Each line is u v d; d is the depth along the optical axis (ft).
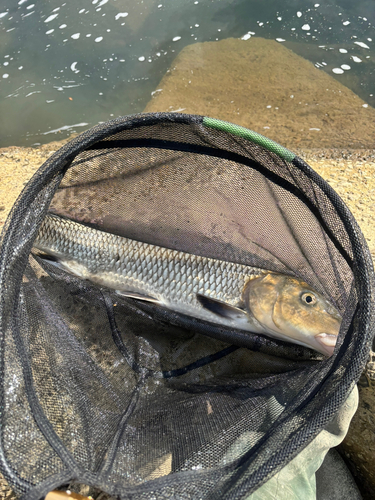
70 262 1.67
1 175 2.75
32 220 1.26
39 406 1.10
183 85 3.51
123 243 1.68
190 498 1.04
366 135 3.01
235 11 4.25
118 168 1.54
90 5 4.34
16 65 3.77
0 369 1.06
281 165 1.37
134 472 1.12
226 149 1.42
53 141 3.12
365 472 1.52
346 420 1.36
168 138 1.42
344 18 4.09
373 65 3.60
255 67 3.64
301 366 1.51
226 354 1.63
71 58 3.80
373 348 1.47
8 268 1.15
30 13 4.29
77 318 1.58
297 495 1.30
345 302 1.39
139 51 3.87
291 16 4.13
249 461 1.10
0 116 3.34
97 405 1.32
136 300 1.67
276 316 1.57
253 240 1.66
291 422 1.16
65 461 1.05
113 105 3.42
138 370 1.56
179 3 4.37
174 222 1.73
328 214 1.34
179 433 1.26
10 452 1.01
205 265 1.66
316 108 3.25
